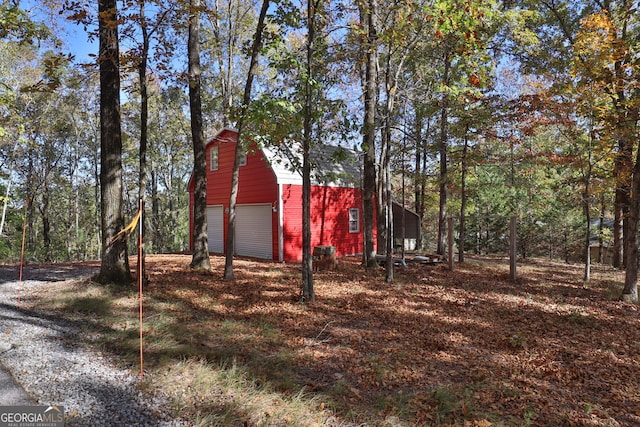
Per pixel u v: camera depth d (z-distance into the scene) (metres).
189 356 5.27
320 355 5.84
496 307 8.88
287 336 6.60
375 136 14.23
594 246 27.36
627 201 16.22
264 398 4.18
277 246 16.70
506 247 22.56
